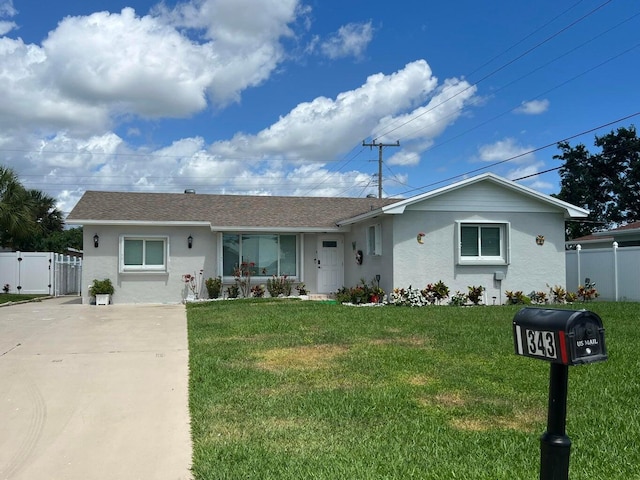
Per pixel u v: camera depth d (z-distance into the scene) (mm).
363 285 17547
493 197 16938
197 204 21125
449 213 16656
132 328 11750
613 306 14320
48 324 12484
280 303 16469
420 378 6734
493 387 6277
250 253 19828
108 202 20141
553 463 2678
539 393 6016
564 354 2559
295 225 19734
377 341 9234
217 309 15008
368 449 4465
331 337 9625
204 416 5414
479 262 16766
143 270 18828
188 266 19234
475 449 4453
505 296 16906
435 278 16531
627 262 17031
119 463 4383
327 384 6512
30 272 23281
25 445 4801
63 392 6480
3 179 23219
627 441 4578
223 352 8516
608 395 5898
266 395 6090
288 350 8594
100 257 18578
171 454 4559
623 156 35625
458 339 9242
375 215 16766
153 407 5867
